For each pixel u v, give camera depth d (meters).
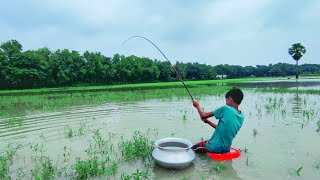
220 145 5.41
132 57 66.06
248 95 18.38
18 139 7.07
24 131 7.94
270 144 6.25
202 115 5.77
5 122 9.41
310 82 41.88
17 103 16.23
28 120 9.73
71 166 4.89
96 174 4.70
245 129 7.68
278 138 6.71
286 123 8.40
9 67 46.53
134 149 5.75
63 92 27.03
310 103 13.27
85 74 56.62
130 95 19.70
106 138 6.97
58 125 8.70
